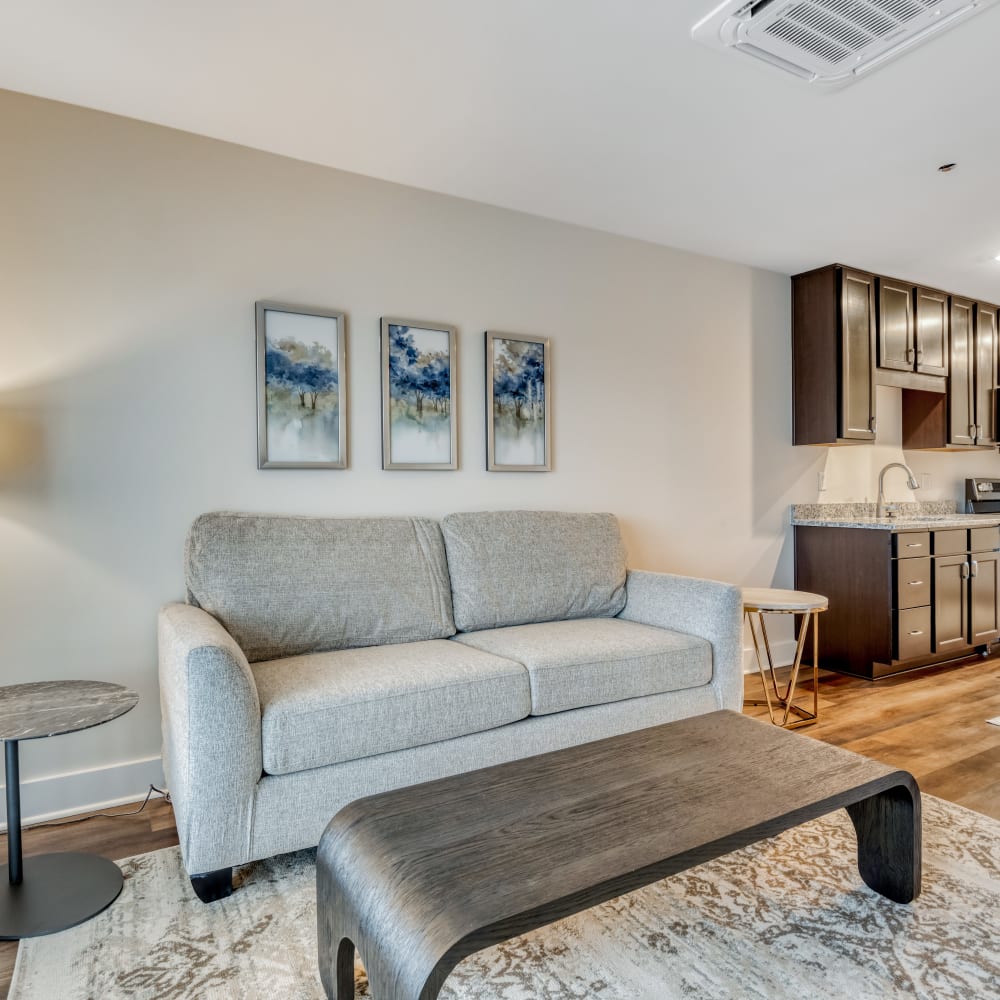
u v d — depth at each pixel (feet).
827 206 9.45
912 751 8.02
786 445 12.57
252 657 6.75
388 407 8.52
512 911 3.08
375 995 3.24
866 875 5.24
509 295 9.53
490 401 9.30
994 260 11.71
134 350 7.08
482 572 8.29
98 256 6.92
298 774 5.33
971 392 14.12
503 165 8.20
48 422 6.68
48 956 4.50
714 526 11.60
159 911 5.02
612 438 10.49
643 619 8.71
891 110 6.98
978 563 12.58
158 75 6.34
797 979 4.24
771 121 7.20
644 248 10.80
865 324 12.19
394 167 8.23
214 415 7.49
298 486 7.98
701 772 4.58
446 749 5.99
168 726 6.07
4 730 4.59
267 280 7.80
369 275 8.45
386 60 6.12
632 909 5.01
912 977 4.24
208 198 7.48
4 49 5.92
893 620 11.14
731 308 11.81
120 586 7.00
